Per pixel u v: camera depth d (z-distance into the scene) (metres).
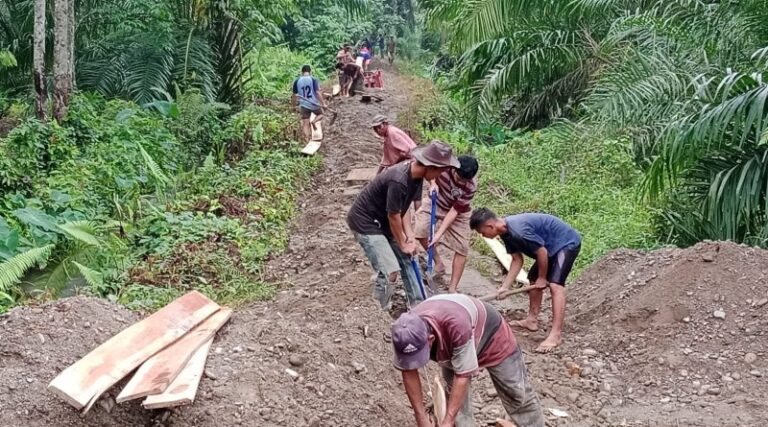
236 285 7.73
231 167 12.95
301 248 8.85
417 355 3.64
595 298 7.01
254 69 21.00
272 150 13.46
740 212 7.45
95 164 10.76
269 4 18.25
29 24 16.44
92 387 4.38
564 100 15.43
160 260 8.27
